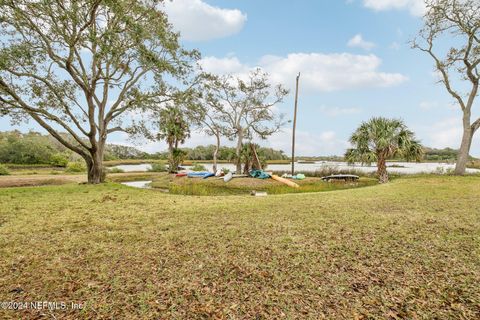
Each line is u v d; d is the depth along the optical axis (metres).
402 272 2.94
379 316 2.18
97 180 13.44
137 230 4.75
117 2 10.66
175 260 3.32
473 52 14.23
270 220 5.39
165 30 13.05
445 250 3.58
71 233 4.59
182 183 16.38
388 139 13.73
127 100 13.68
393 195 8.77
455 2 14.17
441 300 2.39
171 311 2.26
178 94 14.00
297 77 19.91
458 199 7.71
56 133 12.08
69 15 10.15
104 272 2.99
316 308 2.29
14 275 2.92
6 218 5.78
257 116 24.55
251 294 2.52
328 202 7.56
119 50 11.29
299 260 3.28
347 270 3.00
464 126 14.71
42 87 11.87
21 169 33.09
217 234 4.42
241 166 22.77
